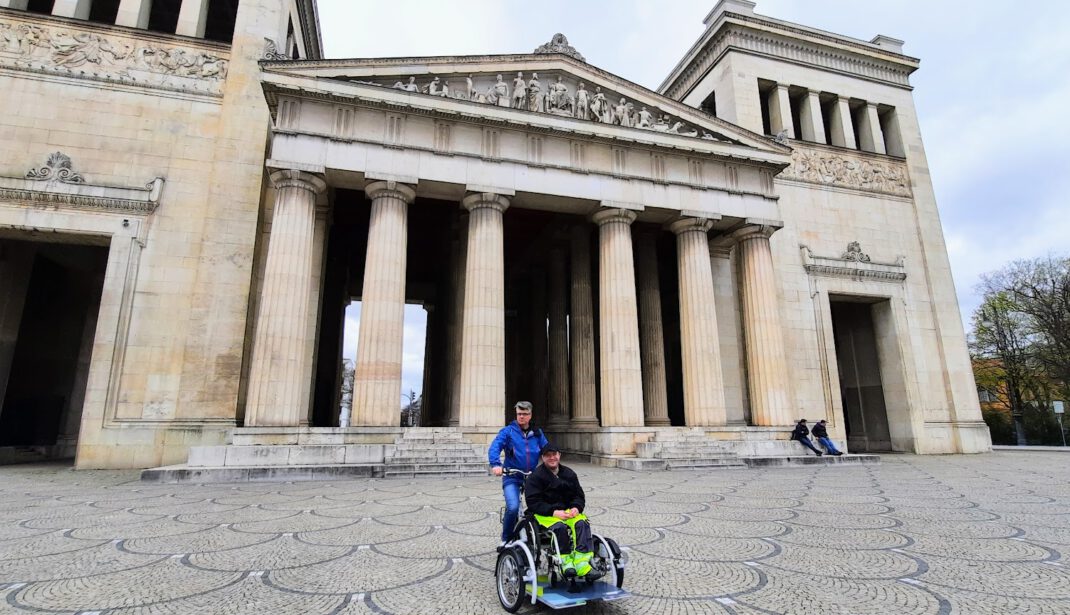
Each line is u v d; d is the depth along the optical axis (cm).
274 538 937
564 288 3616
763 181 3048
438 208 3612
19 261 2748
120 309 2425
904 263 3731
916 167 3991
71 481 1834
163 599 636
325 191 2589
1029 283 5206
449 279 3356
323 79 2406
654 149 2858
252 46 2830
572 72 2858
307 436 2089
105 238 2539
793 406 3238
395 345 2312
